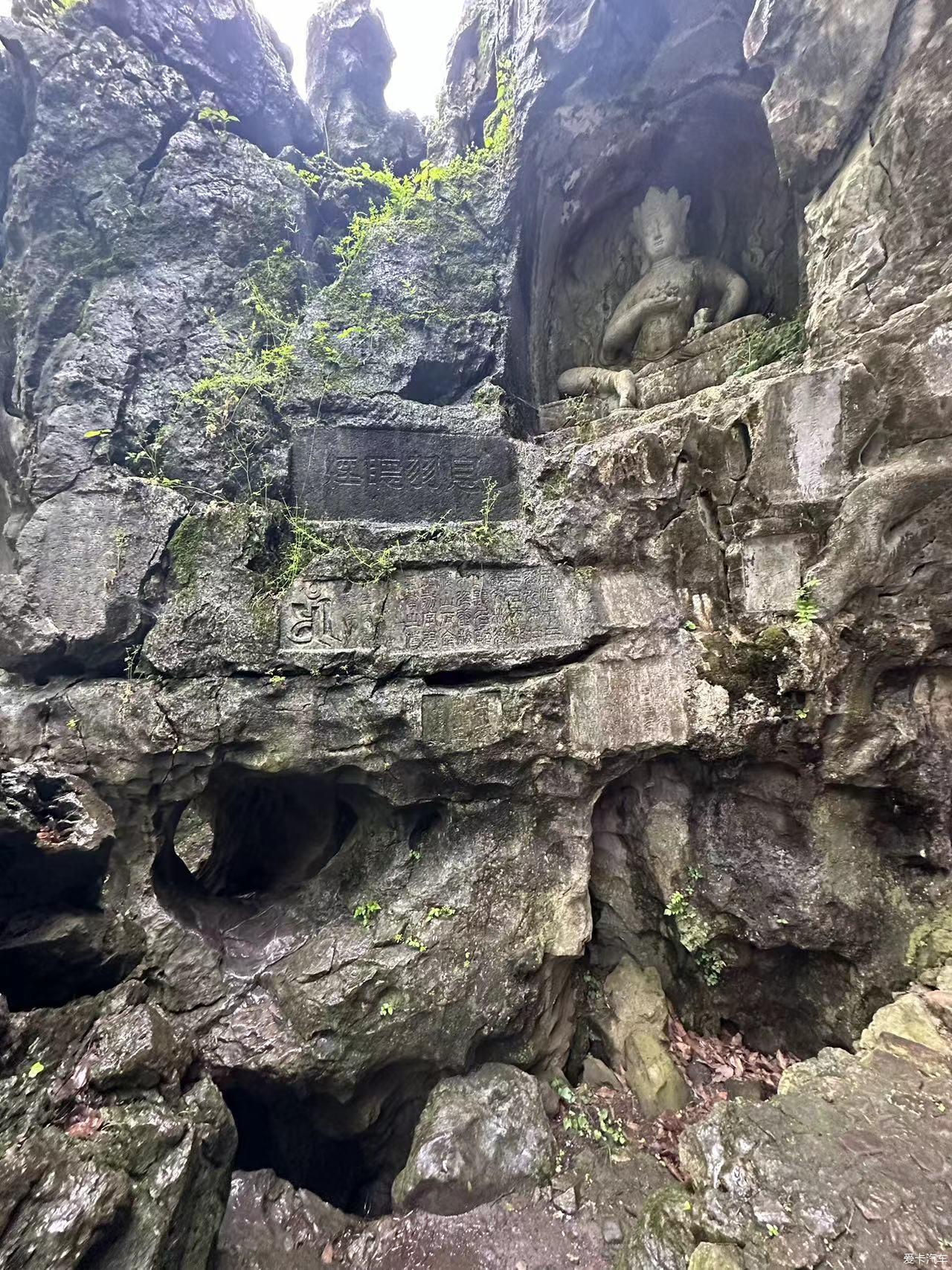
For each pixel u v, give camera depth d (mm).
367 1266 3572
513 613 4832
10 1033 3195
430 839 4750
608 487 4922
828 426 4258
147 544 4477
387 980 4188
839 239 4594
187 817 4801
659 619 4793
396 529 5023
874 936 4469
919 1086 3305
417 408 5516
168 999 4062
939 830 4379
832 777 4445
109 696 4230
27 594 4309
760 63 4902
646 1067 4723
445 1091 4273
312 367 5449
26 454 4977
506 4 6520
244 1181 3930
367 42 7773
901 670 4391
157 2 5828
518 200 6469
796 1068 3750
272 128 6746
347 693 4504
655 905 5281
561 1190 3934
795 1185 2814
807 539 4395
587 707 4625
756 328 5637
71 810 3807
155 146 5574
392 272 5922
